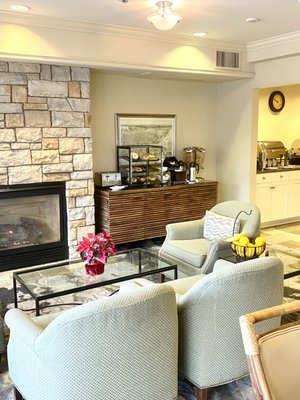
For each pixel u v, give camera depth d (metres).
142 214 5.09
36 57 4.05
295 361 1.25
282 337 1.26
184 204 5.44
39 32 4.03
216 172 6.48
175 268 3.25
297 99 7.11
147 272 3.10
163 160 5.72
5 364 2.62
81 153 4.66
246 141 5.89
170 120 5.88
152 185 5.35
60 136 4.50
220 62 5.26
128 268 3.21
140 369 1.82
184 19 4.10
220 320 2.04
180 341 2.13
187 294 2.07
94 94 5.18
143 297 1.75
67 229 4.75
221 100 6.23
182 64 4.96
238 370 2.17
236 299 2.04
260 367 1.15
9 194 4.34
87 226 4.85
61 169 4.55
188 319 2.06
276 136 6.97
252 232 3.74
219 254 3.40
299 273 3.04
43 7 3.69
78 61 4.28
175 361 1.96
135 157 5.34
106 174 5.15
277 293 2.19
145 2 3.55
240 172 6.04
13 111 4.20
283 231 6.18
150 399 1.89
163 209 5.26
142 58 4.67
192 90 6.03
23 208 4.56
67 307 3.47
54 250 4.72
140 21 4.19
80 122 4.59
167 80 5.77
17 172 4.31
